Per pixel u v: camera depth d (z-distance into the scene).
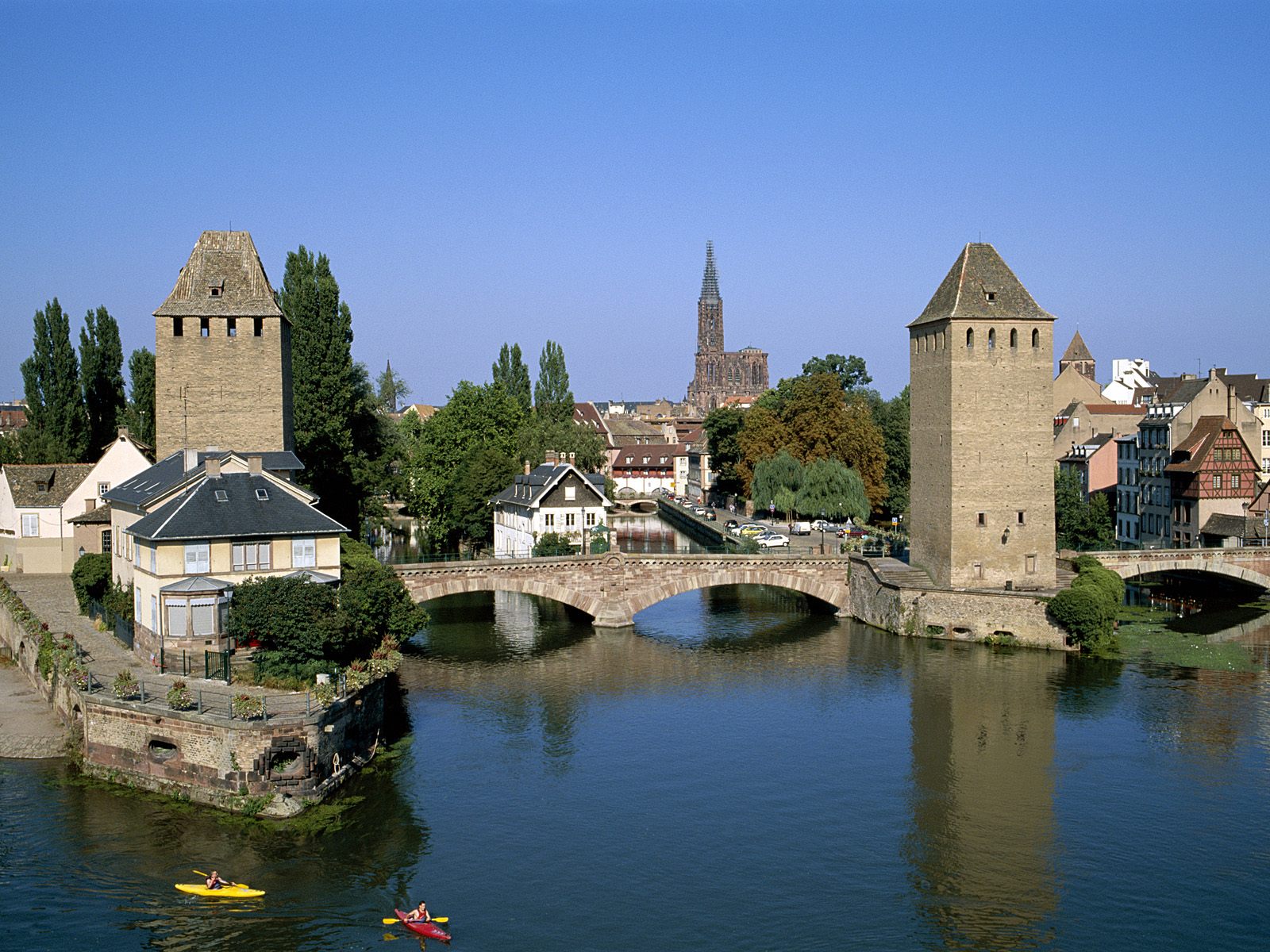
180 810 53.03
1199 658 87.44
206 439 91.31
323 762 55.06
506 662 89.06
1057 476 140.50
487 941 43.81
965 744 67.44
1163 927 45.69
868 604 103.56
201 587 62.69
